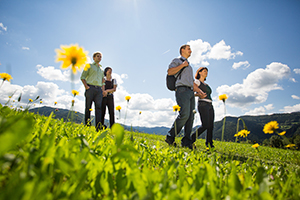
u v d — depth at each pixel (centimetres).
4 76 200
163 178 73
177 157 154
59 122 247
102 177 62
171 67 402
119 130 67
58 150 67
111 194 60
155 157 151
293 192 77
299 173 121
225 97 189
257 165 154
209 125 439
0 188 44
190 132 406
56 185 56
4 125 48
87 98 441
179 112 387
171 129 385
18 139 36
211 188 62
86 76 447
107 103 537
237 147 494
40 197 37
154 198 53
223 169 133
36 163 59
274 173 123
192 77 405
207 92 453
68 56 98
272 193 82
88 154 71
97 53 452
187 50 423
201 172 77
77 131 201
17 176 45
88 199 54
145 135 643
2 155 53
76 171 59
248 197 70
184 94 386
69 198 48
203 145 529
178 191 60
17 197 34
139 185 58
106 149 102
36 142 85
